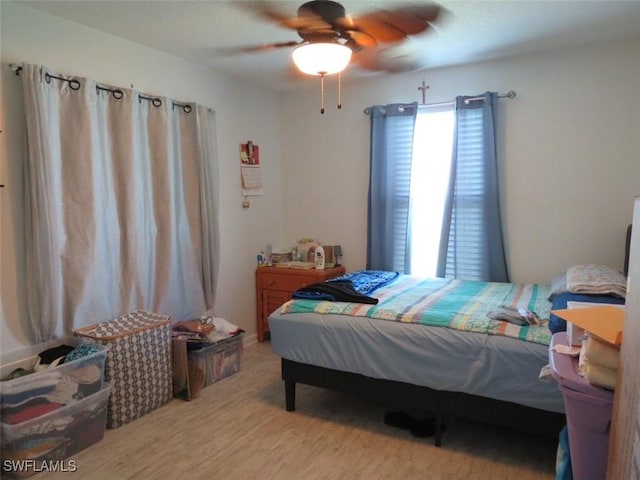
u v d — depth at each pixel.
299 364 2.50
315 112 3.98
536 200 3.21
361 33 2.49
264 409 2.62
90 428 2.21
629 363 0.91
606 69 2.93
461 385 2.05
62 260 2.38
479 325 2.07
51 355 2.27
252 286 3.88
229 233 3.60
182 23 2.48
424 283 3.13
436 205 3.53
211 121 3.25
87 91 2.42
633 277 0.93
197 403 2.70
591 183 3.04
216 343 2.96
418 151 3.55
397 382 2.24
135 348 2.46
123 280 2.69
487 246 3.30
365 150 3.80
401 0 2.20
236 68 3.36
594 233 3.06
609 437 1.13
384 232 3.70
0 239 2.19
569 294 2.36
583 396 1.20
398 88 3.60
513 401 1.96
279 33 2.63
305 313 2.46
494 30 2.62
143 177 2.81
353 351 2.30
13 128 2.21
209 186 3.23
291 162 4.15
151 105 2.85
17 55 2.22
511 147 3.25
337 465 2.06
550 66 3.07
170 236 2.94
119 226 2.67
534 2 2.25
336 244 4.02
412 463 2.07
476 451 2.16
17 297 2.26
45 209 2.24
